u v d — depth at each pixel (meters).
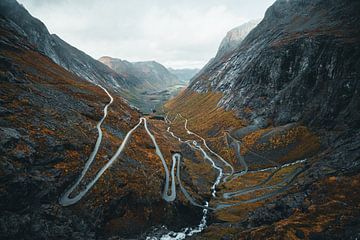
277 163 156.88
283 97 199.62
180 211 103.31
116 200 89.81
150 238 88.25
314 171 106.19
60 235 72.62
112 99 167.50
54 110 113.12
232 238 83.31
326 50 182.00
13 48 166.50
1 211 66.88
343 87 157.50
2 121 87.75
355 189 83.31
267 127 196.25
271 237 73.88
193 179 141.75
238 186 137.75
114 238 82.69
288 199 93.00
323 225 73.31
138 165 110.12
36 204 74.81
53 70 175.12
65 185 85.44
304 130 167.12
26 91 116.31
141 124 158.38
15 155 76.94
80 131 110.12
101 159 101.25
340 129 147.25
